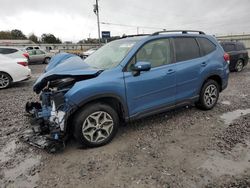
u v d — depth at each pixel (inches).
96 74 148.8
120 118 164.9
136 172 123.6
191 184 112.4
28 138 159.5
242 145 149.9
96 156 140.3
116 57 167.5
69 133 150.2
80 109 144.1
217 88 220.4
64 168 129.0
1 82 359.9
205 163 130.0
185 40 194.9
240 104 241.1
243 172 121.0
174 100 184.1
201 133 169.8
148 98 167.9
